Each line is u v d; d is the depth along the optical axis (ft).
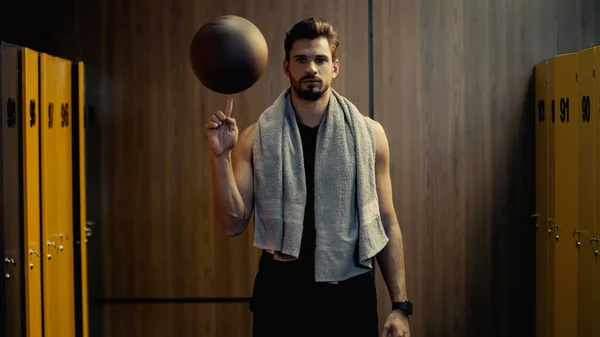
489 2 14.94
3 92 10.11
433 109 14.97
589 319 11.89
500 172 15.06
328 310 8.31
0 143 10.03
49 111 12.03
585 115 11.94
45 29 14.75
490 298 15.15
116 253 15.01
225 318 15.11
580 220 12.27
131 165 14.92
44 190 11.68
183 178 14.94
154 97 14.85
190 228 15.01
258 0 14.79
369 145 8.63
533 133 15.05
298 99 8.56
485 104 15.02
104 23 14.80
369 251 8.32
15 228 10.62
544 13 14.98
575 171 12.47
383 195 8.86
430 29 14.90
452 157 15.03
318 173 8.43
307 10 14.80
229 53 7.24
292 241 8.22
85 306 13.70
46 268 11.76
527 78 15.01
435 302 15.14
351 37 14.84
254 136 8.63
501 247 15.14
